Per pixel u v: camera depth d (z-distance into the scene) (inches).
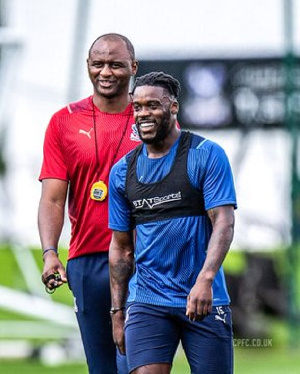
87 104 663.1
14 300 1425.9
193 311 560.7
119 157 655.1
